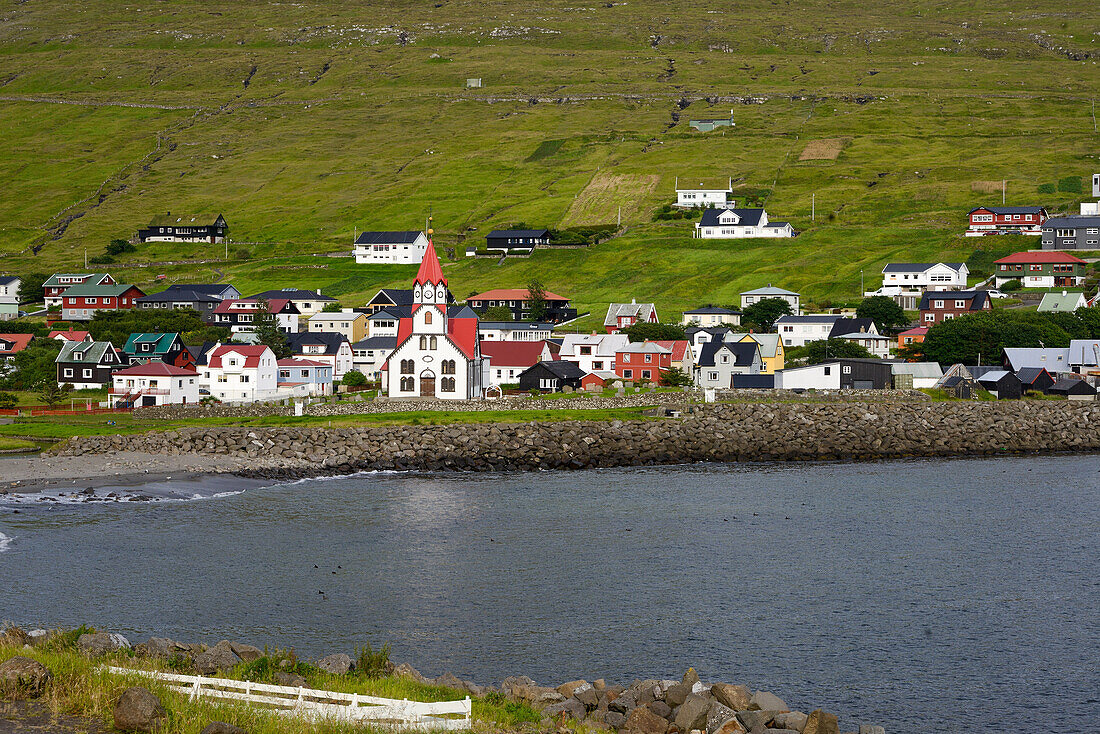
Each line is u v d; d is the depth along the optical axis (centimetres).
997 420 13400
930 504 9256
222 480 10269
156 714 3045
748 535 7988
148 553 7250
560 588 6500
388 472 11238
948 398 14938
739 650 5406
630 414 13275
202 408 13650
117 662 3744
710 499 9525
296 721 3180
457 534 8000
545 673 5044
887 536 7962
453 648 5372
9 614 5712
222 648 4106
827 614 6000
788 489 10069
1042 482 10494
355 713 3316
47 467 10469
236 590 6347
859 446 12562
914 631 5719
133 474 10325
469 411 13362
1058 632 5722
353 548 7519
